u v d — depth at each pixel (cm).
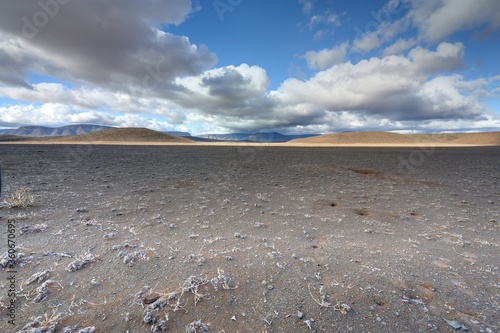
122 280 332
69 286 314
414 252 456
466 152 4294
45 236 464
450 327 271
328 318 277
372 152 4188
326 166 1945
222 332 254
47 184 941
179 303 290
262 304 296
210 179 1212
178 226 554
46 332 240
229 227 560
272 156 2973
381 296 320
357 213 716
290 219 634
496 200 873
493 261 426
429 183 1219
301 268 382
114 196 796
